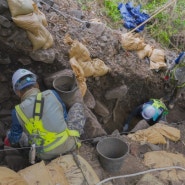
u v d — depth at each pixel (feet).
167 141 13.33
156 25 20.43
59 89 13.03
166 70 17.28
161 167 11.73
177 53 19.85
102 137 12.49
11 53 12.91
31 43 12.76
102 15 18.98
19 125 10.48
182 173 11.51
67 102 12.50
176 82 16.48
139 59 16.96
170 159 12.13
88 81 14.87
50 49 13.52
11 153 11.80
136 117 16.85
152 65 16.90
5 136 13.17
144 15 20.03
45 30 13.16
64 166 10.28
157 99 17.19
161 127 13.89
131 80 16.12
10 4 11.91
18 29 12.44
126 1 21.16
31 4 12.39
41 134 10.14
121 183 10.83
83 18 17.19
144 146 12.66
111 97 15.76
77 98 12.73
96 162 11.34
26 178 9.57
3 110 13.61
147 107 15.53
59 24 15.39
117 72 15.55
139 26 18.43
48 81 13.34
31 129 10.09
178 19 21.40
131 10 19.80
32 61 13.38
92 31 16.19
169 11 21.26
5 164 11.85
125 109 17.25
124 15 19.44
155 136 13.19
